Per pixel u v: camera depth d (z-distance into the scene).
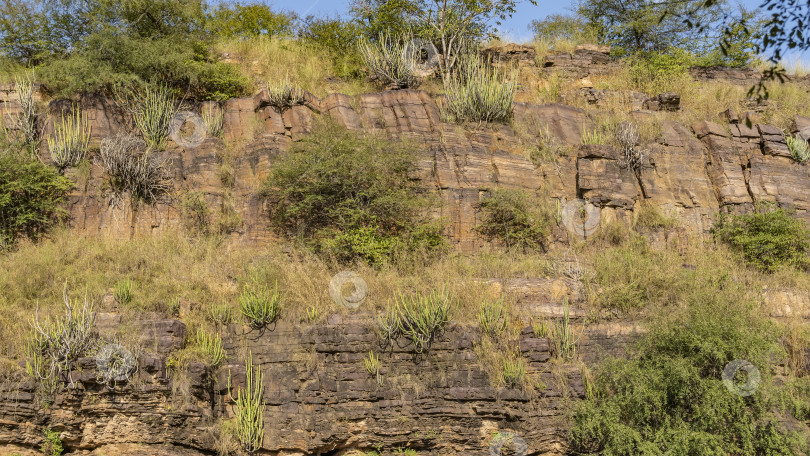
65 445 10.15
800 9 7.51
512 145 15.43
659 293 12.55
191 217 13.86
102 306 11.34
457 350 11.04
